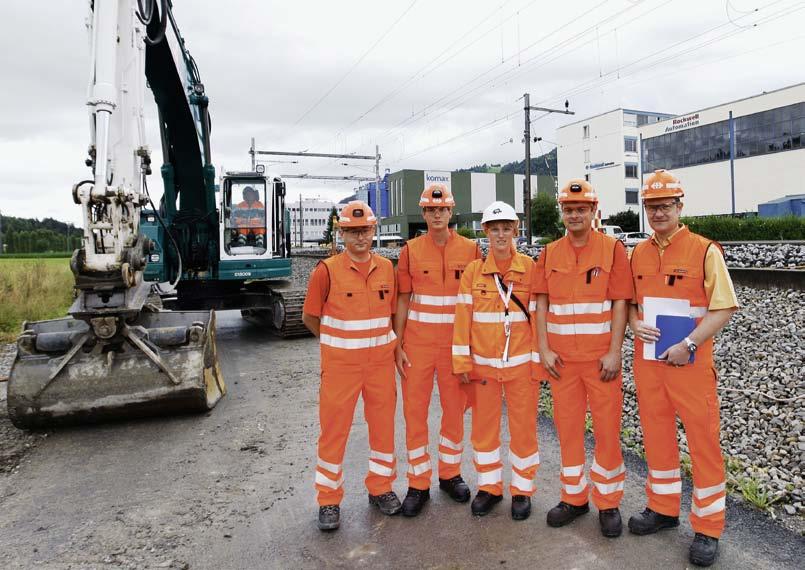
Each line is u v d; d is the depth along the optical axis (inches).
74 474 173.2
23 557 127.2
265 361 337.4
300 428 212.8
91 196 190.2
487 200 3255.4
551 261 138.1
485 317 143.2
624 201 2190.0
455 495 151.6
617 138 2187.5
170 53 297.3
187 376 215.3
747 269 376.8
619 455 134.2
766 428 179.9
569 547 126.4
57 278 697.0
